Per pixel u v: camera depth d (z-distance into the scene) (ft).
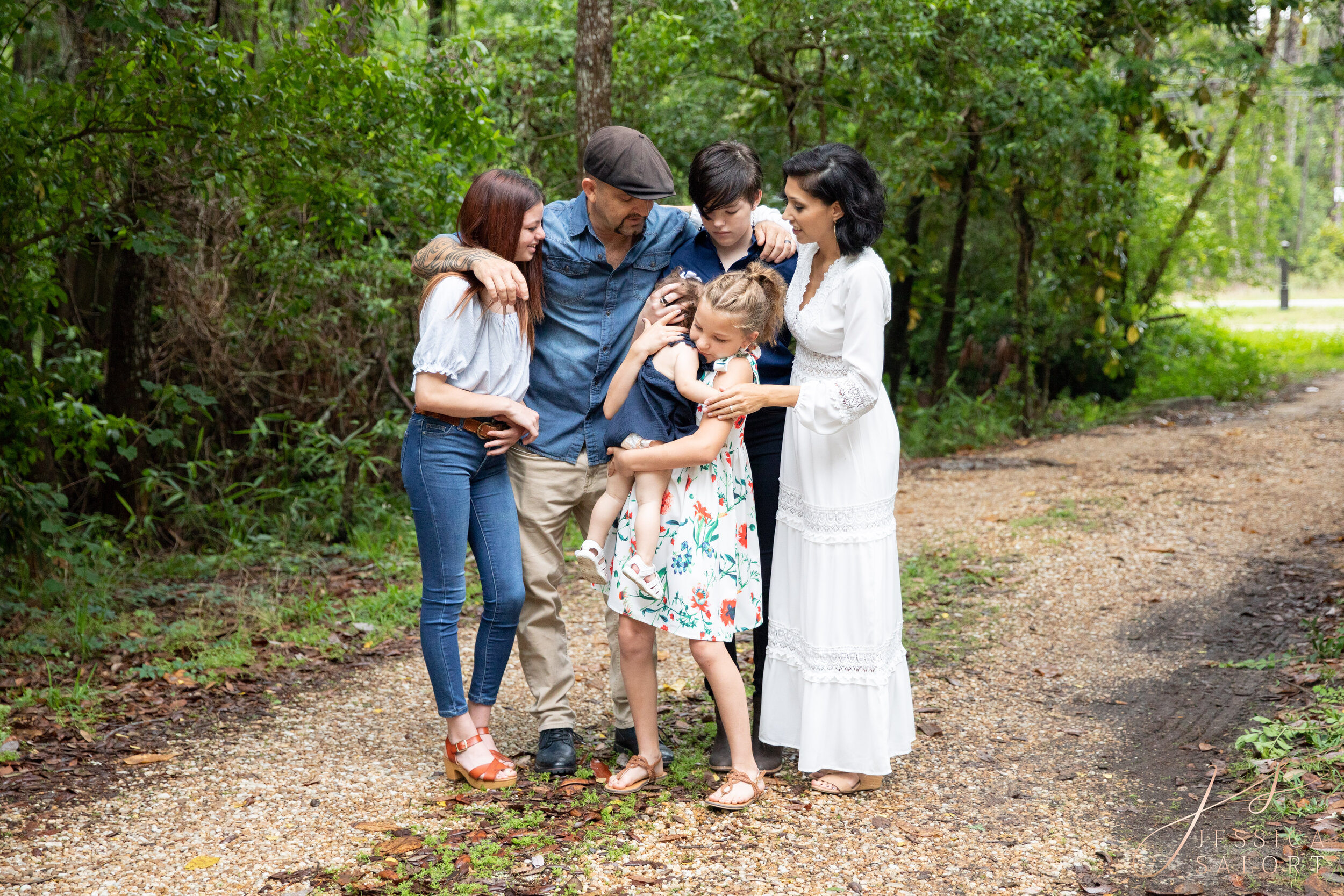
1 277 16.93
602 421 11.04
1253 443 31.24
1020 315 37.55
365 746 11.87
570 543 21.70
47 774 11.02
